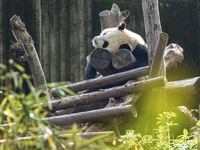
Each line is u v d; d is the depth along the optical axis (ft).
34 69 46.39
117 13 53.52
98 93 35.96
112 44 41.11
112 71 41.29
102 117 31.86
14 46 46.68
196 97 37.19
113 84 41.11
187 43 78.59
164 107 37.63
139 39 42.34
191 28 79.05
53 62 73.20
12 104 11.98
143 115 37.14
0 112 12.76
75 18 74.84
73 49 74.18
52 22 73.82
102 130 32.78
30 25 72.54
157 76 36.45
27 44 46.24
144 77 39.55
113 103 35.83
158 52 35.35
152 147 29.27
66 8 74.74
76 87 41.27
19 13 72.49
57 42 73.77
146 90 33.94
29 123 12.17
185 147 27.07
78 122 32.86
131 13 76.79
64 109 37.58
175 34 78.48
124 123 40.42
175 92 37.99
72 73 73.77
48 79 72.64
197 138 30.68
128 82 38.34
